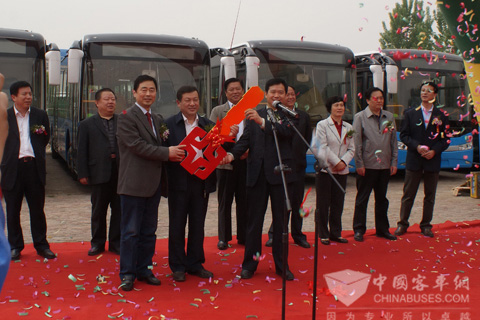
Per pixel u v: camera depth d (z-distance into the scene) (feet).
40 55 32.83
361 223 21.08
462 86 40.27
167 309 12.88
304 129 18.51
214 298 13.73
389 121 20.77
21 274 15.97
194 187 15.61
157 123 15.52
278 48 35.45
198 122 16.06
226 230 19.56
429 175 21.56
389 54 40.09
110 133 18.61
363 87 41.78
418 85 39.70
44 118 18.37
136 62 32.60
